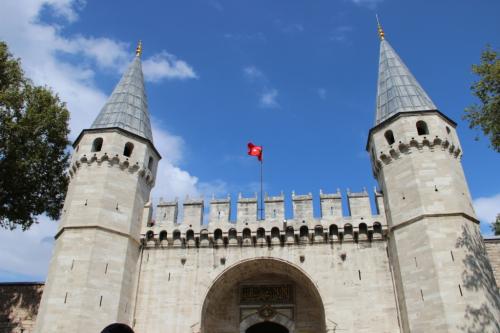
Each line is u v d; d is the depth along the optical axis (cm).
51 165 3170
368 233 2739
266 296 3009
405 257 2506
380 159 2847
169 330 2608
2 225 3128
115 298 2538
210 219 2902
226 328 2923
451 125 2922
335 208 2845
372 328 2488
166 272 2786
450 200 2528
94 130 2997
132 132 3067
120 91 3403
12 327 2873
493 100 2264
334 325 2514
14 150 2759
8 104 2744
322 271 2678
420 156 2689
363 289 2597
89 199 2733
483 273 2369
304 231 2802
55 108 3023
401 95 3047
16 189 2973
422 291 2353
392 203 2695
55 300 2416
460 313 2208
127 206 2820
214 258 2803
